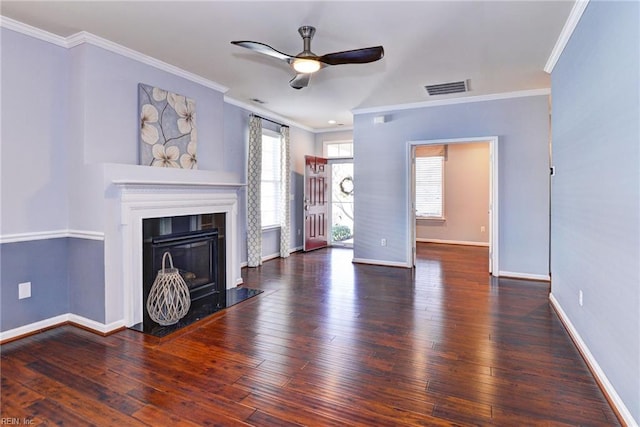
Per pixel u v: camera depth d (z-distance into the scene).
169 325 3.14
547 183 4.63
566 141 3.04
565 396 2.05
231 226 4.19
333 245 7.82
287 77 4.13
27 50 2.87
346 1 2.54
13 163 2.81
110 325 2.98
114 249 3.00
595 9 2.26
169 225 3.42
